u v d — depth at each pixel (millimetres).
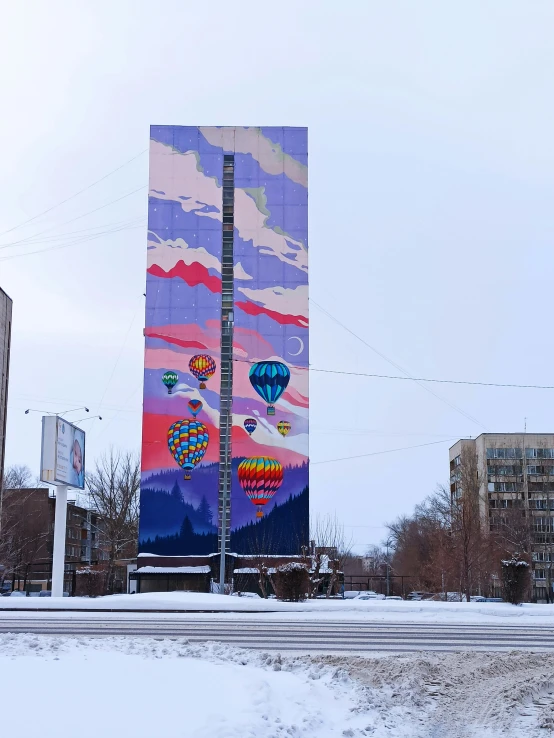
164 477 55062
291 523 54500
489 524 68312
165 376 56250
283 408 56062
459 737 9750
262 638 20516
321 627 24188
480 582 54406
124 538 70188
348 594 68812
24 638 16406
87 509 105312
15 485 95500
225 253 58938
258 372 56406
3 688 9898
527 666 15805
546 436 98625
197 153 59312
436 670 14594
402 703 11562
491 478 93625
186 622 25672
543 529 90250
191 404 55875
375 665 15000
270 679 12336
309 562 46250
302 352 56812
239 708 9820
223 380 57500
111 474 72625
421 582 61688
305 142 59781
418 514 100562
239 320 57094
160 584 53875
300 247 58250
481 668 14984
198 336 56812
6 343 72875
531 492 92250
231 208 59469
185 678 11562
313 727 9586
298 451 55500
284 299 57469
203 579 53781
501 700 12023
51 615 29188
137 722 8633
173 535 54406
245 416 55844
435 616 31016
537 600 88375
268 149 59531
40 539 91562
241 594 45562
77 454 44500
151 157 59125
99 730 8164
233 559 53719
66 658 13031
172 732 8297
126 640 17047
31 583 94250
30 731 7906
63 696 9641
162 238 58094
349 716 10359
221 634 21391
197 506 54719
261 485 54875
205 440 55469
